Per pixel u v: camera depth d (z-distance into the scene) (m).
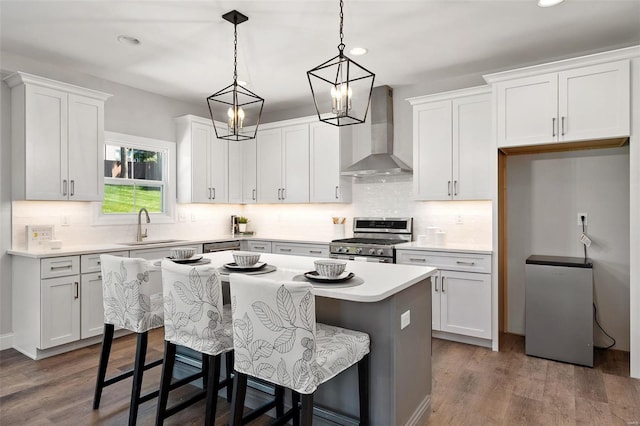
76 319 3.41
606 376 2.90
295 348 1.56
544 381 2.81
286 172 5.06
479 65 3.84
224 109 5.36
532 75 3.23
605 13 2.83
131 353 3.37
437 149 3.95
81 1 2.65
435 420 2.30
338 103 2.11
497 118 3.39
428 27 3.04
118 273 2.28
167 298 2.04
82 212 3.99
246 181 5.45
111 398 2.58
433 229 3.94
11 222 3.51
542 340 3.25
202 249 4.61
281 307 1.57
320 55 3.57
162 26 3.01
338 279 1.96
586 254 3.56
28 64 3.61
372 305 1.96
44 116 3.44
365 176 4.73
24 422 2.28
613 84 2.92
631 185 2.86
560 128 3.11
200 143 4.89
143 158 4.61
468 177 3.78
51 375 2.93
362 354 1.86
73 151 3.64
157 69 3.90
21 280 3.39
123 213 4.39
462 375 2.92
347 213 4.93
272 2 2.67
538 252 3.79
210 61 3.70
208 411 1.94
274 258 2.90
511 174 3.91
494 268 3.41
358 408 2.02
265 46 3.38
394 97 4.57
